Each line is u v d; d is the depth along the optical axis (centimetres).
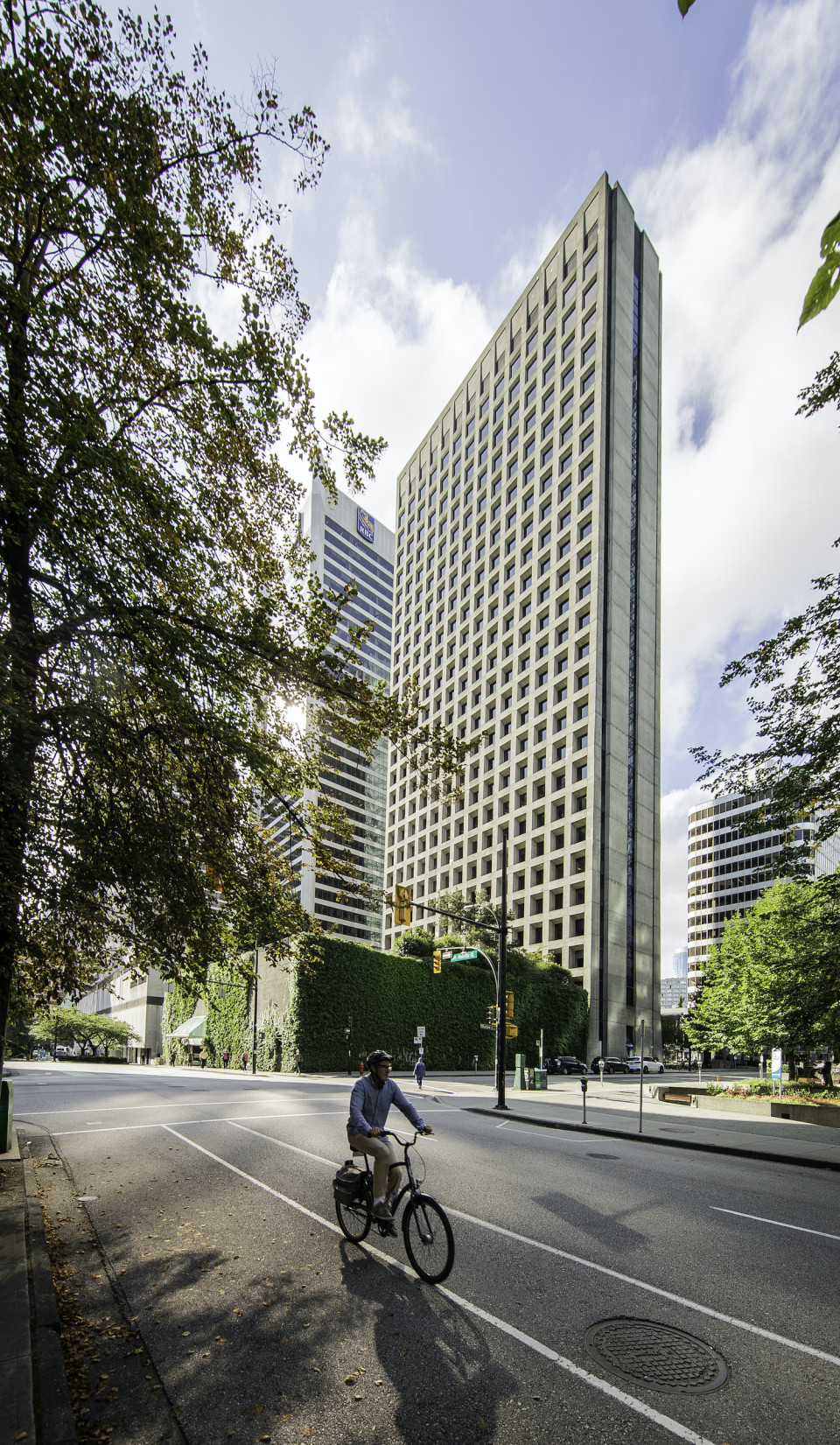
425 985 4628
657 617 7719
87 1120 1527
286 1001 3947
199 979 1020
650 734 7312
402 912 1317
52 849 809
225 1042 4825
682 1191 980
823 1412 405
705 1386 429
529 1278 596
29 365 746
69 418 723
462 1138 1382
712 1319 527
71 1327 502
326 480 1034
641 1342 485
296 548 1108
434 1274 578
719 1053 8238
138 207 768
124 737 945
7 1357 424
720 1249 700
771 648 1440
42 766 871
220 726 866
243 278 952
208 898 988
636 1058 5831
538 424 7731
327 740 1132
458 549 9081
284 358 919
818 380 1327
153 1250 664
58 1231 718
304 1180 941
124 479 755
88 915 846
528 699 7300
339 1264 626
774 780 1483
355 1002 4097
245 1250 663
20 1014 973
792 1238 759
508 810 7406
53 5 734
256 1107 1767
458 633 8738
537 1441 371
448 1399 408
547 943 6450
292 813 1054
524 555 7738
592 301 7212
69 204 754
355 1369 442
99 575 796
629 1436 376
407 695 1023
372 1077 672
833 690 1357
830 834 1443
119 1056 9575
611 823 6444
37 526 736
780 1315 539
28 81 692
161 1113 1644
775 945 2195
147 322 845
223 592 999
